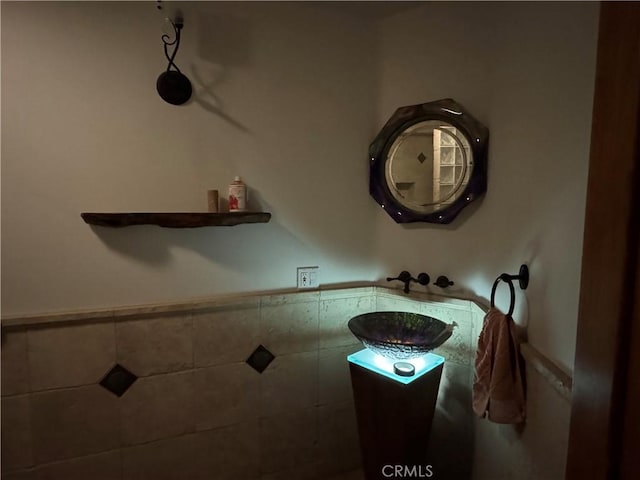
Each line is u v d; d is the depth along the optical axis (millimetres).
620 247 523
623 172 520
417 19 1727
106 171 1514
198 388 1692
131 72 1519
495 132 1490
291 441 1867
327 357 1892
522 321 1281
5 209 1415
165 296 1634
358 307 1916
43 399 1489
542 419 1083
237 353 1739
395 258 1881
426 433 1605
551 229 1104
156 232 1601
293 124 1760
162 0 1538
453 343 1710
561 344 1033
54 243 1475
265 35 1690
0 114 1386
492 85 1514
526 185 1264
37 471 1505
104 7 1473
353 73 1830
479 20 1560
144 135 1552
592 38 927
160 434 1651
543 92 1166
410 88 1763
